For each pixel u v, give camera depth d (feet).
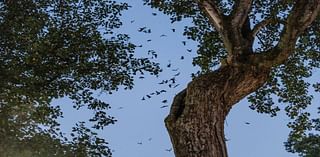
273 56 32.81
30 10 56.24
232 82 32.91
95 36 55.72
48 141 66.13
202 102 32.17
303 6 32.55
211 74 33.40
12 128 64.34
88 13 57.31
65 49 54.49
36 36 54.44
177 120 32.17
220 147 31.48
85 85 58.90
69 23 56.34
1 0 55.88
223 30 34.47
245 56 33.47
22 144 65.82
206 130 31.58
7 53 55.77
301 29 32.58
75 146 66.03
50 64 54.95
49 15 56.13
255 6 51.31
